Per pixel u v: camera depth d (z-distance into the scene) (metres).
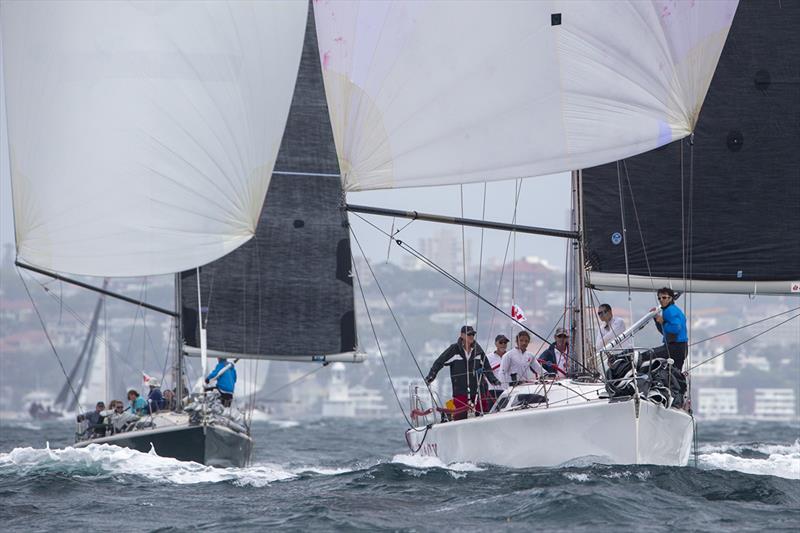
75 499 49.22
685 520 41.56
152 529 42.25
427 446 55.75
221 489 52.09
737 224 62.56
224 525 42.62
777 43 63.16
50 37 63.28
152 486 53.16
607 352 52.31
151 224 62.75
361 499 46.81
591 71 53.22
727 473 50.22
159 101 62.84
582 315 55.38
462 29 53.91
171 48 63.03
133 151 62.66
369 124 54.69
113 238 62.62
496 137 54.06
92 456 61.47
